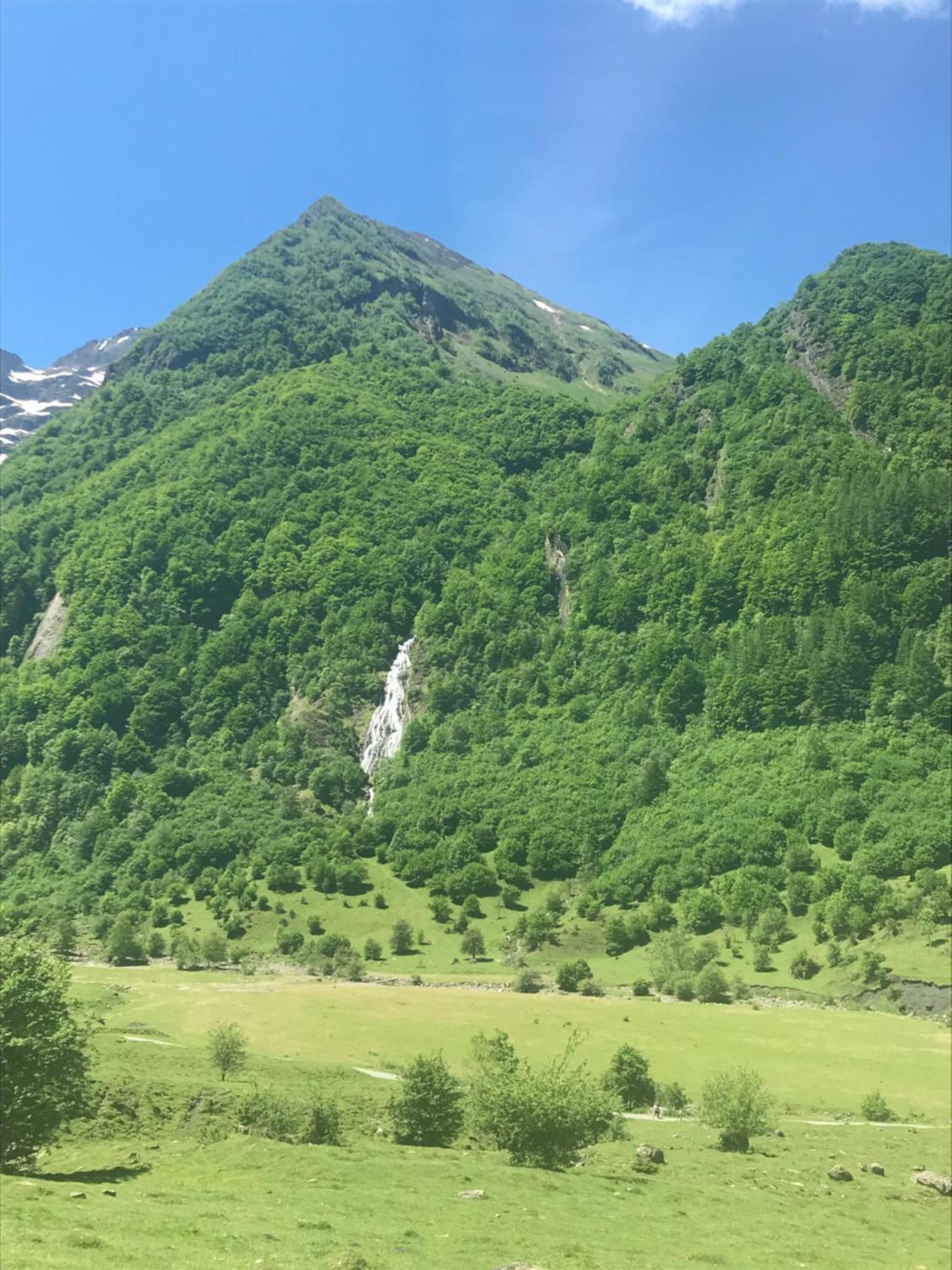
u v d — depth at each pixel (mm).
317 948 154875
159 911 171500
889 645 189625
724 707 194375
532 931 156875
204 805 199625
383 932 164250
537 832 182750
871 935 136625
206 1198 33719
